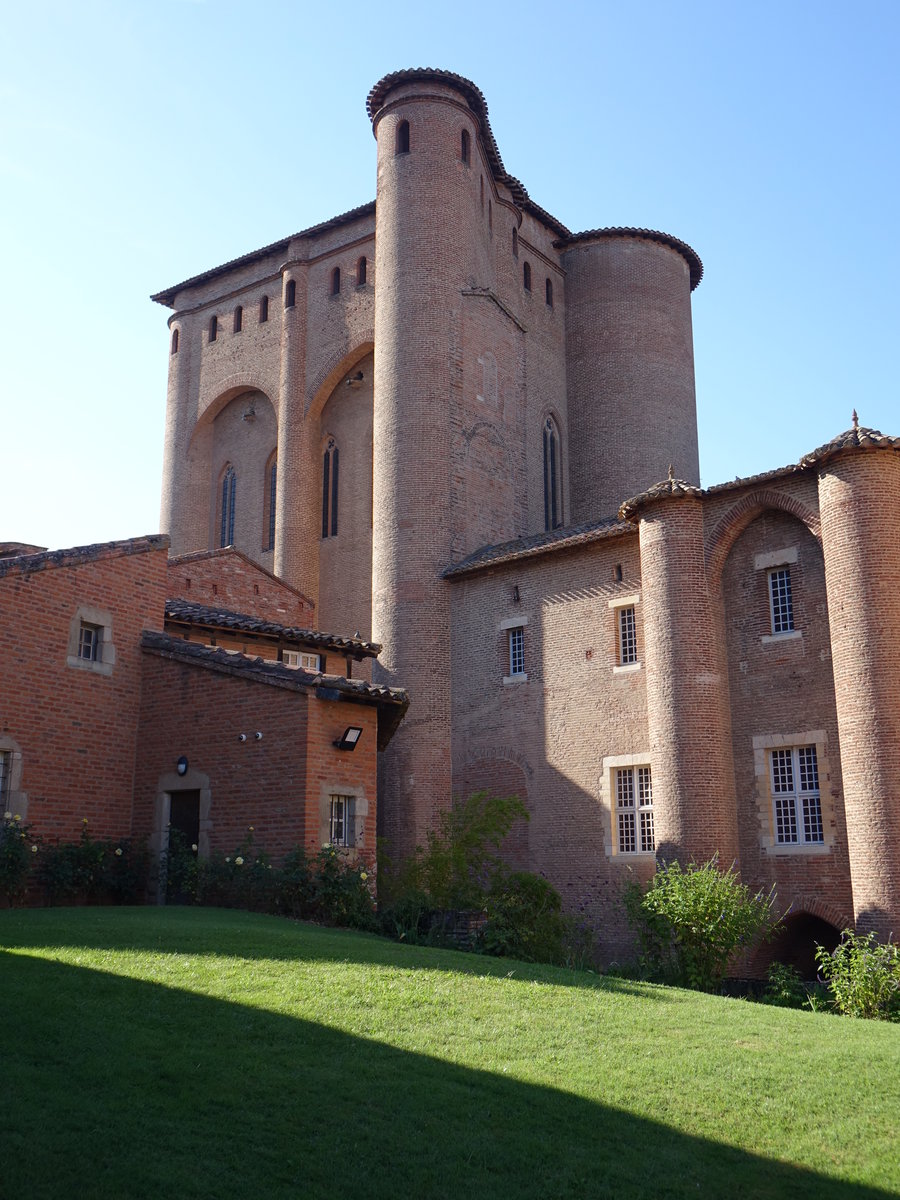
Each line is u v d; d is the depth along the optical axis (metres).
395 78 40.03
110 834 21.31
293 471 44.62
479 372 39.00
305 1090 9.10
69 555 21.17
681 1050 11.47
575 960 21.95
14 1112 7.95
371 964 13.67
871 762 22.47
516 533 39.56
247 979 12.00
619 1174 8.43
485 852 28.56
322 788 19.86
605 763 28.80
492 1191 7.98
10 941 12.79
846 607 23.50
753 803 25.62
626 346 46.47
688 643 26.34
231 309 49.91
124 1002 10.65
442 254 38.44
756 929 22.22
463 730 33.16
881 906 21.81
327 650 30.88
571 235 47.94
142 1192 7.24
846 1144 9.38
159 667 22.20
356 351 44.12
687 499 27.11
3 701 19.64
